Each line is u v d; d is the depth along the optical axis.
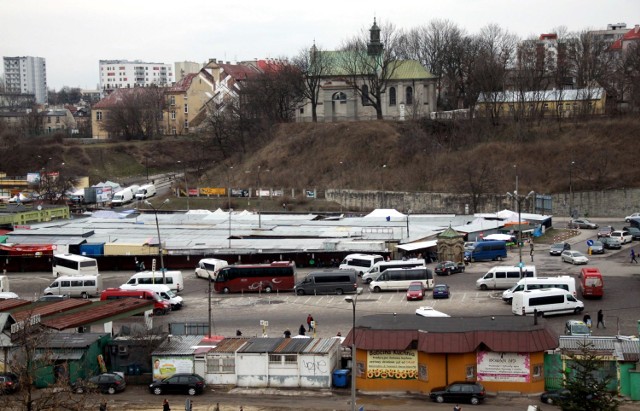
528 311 106.44
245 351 86.50
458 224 171.62
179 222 182.12
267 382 86.06
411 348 83.12
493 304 114.56
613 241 155.62
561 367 81.62
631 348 81.50
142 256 151.00
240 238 161.62
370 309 114.31
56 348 85.25
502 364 81.81
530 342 81.25
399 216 183.12
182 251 150.25
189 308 119.31
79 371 84.19
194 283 138.12
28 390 69.19
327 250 148.00
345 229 165.62
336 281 125.19
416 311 105.12
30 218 187.75
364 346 83.69
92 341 87.31
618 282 126.50
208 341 91.25
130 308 99.00
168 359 86.88
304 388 85.38
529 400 79.81
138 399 82.31
